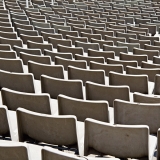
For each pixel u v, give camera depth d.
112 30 10.38
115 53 8.00
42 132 3.45
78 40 8.75
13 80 4.93
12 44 7.78
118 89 4.46
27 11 12.13
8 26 9.76
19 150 2.75
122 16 12.76
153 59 6.94
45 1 15.12
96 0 17.53
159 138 3.13
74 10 13.58
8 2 13.81
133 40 8.97
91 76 5.38
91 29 9.91
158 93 5.25
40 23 10.27
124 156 3.33
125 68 6.46
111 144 3.28
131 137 3.18
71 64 6.18
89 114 3.91
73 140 3.42
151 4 15.79
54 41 8.31
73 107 3.92
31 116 3.36
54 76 5.55
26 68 6.25
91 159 2.51
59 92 4.82
